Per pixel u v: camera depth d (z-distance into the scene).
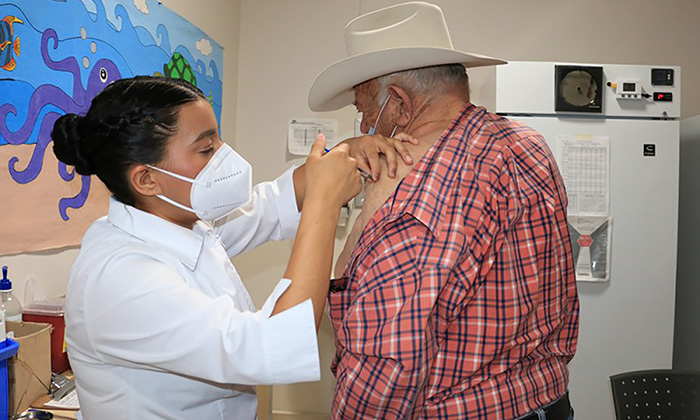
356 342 0.79
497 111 2.37
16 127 1.40
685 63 2.94
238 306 1.01
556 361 0.94
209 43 2.60
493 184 0.83
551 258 0.88
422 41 1.01
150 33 2.04
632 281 2.36
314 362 0.80
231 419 1.00
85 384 0.91
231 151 0.95
